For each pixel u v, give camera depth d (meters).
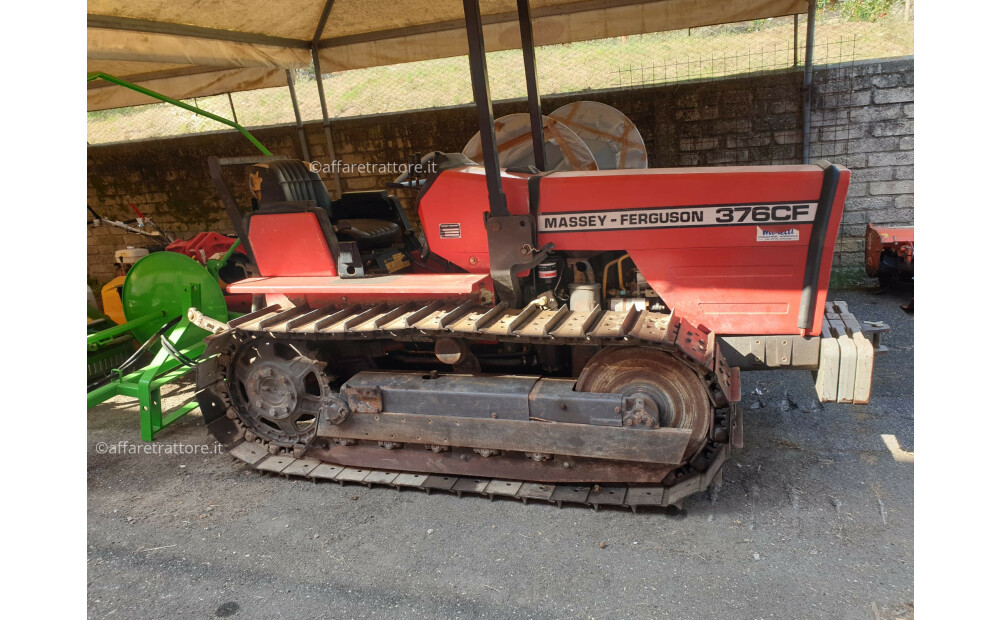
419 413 3.05
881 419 3.57
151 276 4.64
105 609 2.41
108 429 4.14
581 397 2.79
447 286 2.95
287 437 3.50
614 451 2.78
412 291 3.01
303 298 3.44
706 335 2.85
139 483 3.38
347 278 3.26
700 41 9.00
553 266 3.10
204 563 2.67
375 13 5.48
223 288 5.39
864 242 6.11
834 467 3.11
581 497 2.88
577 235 3.00
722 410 2.79
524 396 2.86
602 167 5.18
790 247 2.76
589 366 2.91
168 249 5.55
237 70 6.63
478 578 2.47
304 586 2.49
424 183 3.21
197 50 4.81
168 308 4.66
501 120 4.83
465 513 2.93
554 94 6.33
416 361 3.43
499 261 3.00
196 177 7.63
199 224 7.81
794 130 5.95
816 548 2.52
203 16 4.63
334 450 3.33
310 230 3.27
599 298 3.13
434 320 2.98
